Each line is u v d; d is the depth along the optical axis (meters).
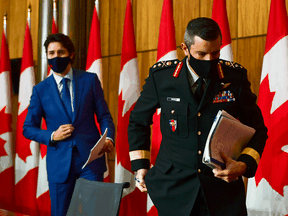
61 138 2.36
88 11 4.26
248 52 3.14
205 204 1.44
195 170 1.43
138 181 1.66
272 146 2.53
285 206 2.47
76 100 2.50
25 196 4.11
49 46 2.48
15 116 5.16
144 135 1.69
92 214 1.53
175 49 3.01
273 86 2.55
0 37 5.54
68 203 2.44
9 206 4.22
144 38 3.93
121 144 3.31
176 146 1.49
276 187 2.51
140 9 3.96
